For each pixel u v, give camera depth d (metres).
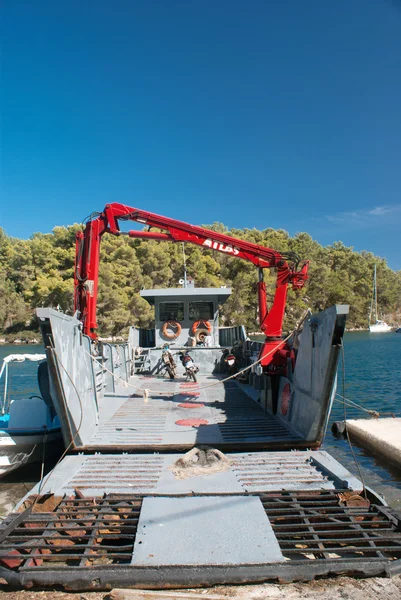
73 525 3.96
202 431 6.39
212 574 3.14
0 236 74.94
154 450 5.68
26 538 3.68
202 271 60.81
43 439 7.44
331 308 4.96
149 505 4.05
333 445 10.02
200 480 4.66
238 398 9.23
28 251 60.53
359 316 82.38
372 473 8.04
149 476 4.81
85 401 6.29
